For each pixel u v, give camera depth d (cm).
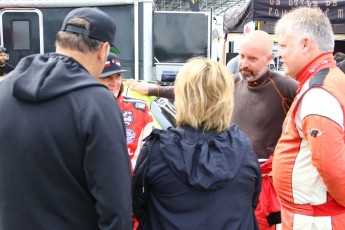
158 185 153
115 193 135
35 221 137
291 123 190
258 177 165
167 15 560
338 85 175
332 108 168
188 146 152
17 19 530
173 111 350
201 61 167
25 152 136
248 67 258
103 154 135
